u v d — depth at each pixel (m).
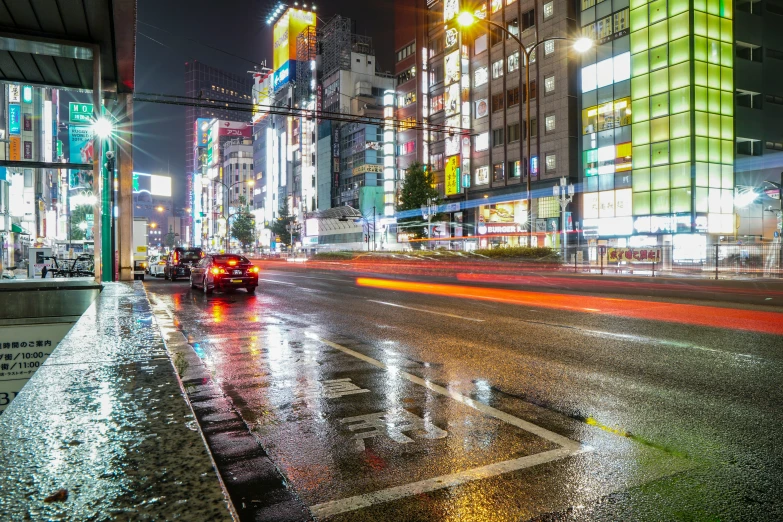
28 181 37.22
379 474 3.42
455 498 3.07
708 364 6.62
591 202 40.50
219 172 151.75
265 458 3.42
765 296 15.54
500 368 6.52
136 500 0.95
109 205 12.57
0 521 0.82
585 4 41.09
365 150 75.75
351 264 47.62
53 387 1.87
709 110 34.59
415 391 5.50
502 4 47.72
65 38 7.62
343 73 81.75
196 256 26.66
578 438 4.07
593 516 2.84
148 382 1.95
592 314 11.51
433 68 56.47
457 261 37.31
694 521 2.78
